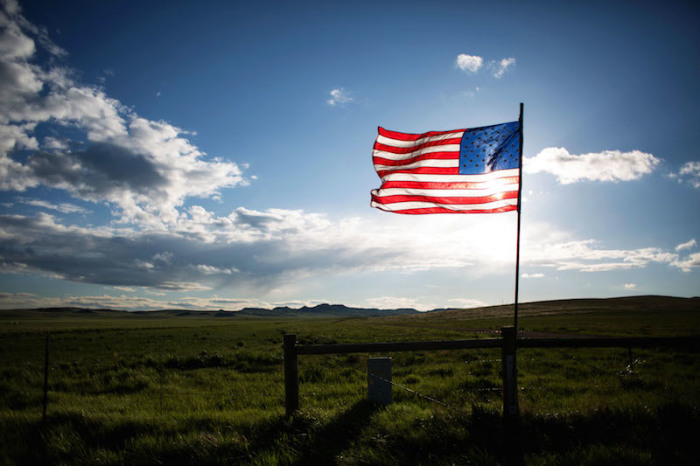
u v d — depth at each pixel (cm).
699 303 14125
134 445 657
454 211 830
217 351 2597
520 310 13888
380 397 868
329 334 4447
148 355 2292
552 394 1022
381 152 866
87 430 744
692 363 1594
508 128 797
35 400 1105
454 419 683
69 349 2984
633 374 1243
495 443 600
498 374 1440
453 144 821
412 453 585
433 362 1919
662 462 526
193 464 589
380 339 3531
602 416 686
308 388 1239
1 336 4475
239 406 1002
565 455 552
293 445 631
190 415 852
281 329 6650
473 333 4412
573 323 6412
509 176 786
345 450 600
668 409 695
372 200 873
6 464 603
